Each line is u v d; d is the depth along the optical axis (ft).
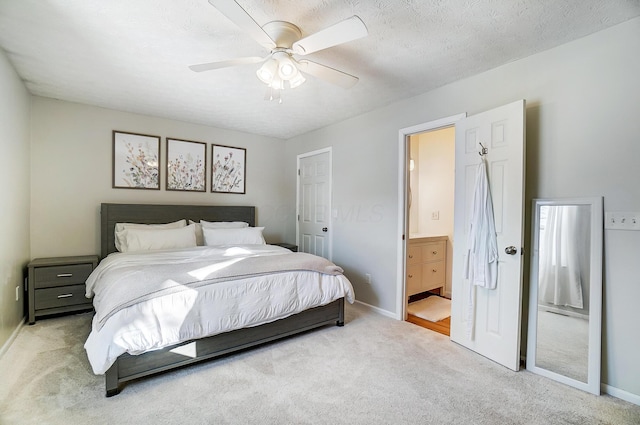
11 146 8.17
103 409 5.57
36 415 5.36
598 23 6.14
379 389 6.32
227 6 4.73
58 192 10.78
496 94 8.07
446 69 8.19
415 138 15.14
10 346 7.92
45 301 9.62
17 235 8.80
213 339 7.22
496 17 5.95
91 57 7.62
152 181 12.60
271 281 8.05
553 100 7.09
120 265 8.17
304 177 15.25
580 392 6.30
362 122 11.98
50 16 5.93
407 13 5.84
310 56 7.52
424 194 14.97
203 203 13.94
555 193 7.07
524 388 6.42
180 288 6.76
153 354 6.43
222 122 13.35
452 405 5.82
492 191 7.70
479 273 7.79
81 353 7.63
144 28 6.36
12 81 8.13
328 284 9.18
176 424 5.24
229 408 5.69
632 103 6.05
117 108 11.59
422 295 13.91
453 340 8.70
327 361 7.48
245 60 6.37
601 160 6.42
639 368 5.92
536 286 7.22
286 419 5.41
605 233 6.35
